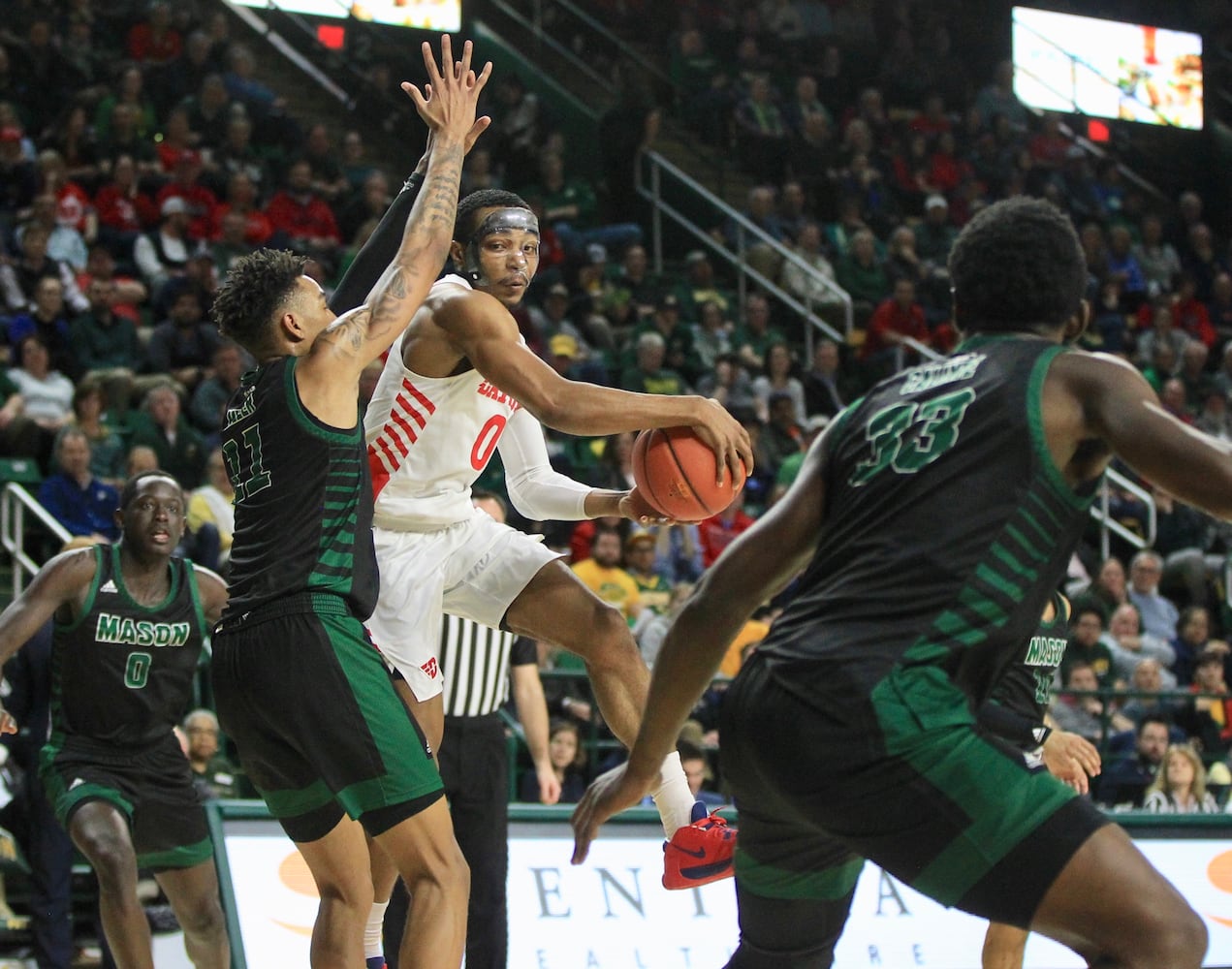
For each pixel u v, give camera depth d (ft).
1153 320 74.49
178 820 23.79
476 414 18.97
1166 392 66.08
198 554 38.09
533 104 71.67
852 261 70.74
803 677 12.04
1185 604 55.52
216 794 31.63
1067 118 92.07
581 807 14.25
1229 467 11.16
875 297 70.59
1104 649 42.83
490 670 24.77
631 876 28.43
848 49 88.38
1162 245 83.51
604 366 55.77
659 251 69.82
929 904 29.12
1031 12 93.45
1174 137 95.14
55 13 65.26
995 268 12.61
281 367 16.44
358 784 15.94
